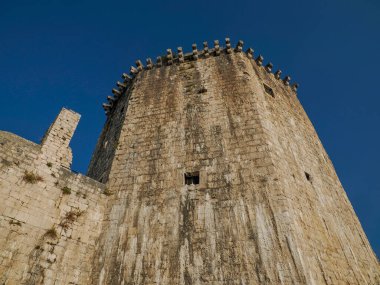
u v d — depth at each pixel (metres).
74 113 15.41
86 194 13.72
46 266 11.12
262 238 11.36
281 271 10.42
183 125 16.48
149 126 17.09
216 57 20.84
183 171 14.31
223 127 15.70
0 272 10.12
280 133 16.56
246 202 12.49
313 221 13.17
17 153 12.47
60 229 12.18
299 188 14.17
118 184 14.68
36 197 12.16
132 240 12.48
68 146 14.38
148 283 11.12
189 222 12.45
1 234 10.68
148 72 21.56
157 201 13.52
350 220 16.55
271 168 13.32
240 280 10.51
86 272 11.87
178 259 11.51
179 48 21.47
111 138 18.94
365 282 13.16
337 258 12.69
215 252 11.38
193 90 18.53
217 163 14.17
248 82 18.08
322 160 19.12
